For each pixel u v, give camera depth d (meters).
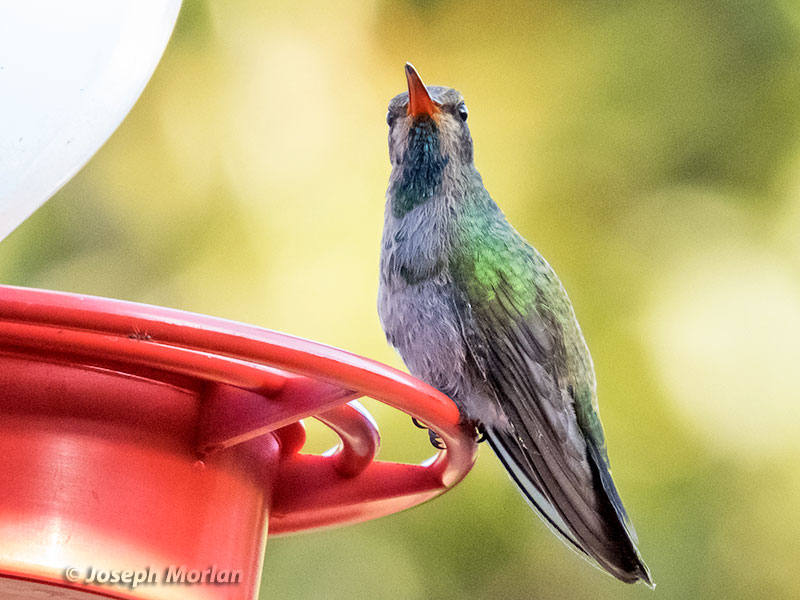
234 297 8.98
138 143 9.22
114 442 3.82
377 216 9.23
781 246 9.13
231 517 4.12
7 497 3.70
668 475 8.60
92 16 4.37
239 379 3.77
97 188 9.08
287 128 9.47
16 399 3.75
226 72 9.55
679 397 8.73
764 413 8.67
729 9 9.59
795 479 8.53
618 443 8.69
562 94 9.48
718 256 9.10
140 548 3.82
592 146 9.38
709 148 9.38
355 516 4.91
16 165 4.40
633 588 8.41
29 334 3.64
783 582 8.40
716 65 9.48
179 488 3.93
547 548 8.45
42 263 8.88
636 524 8.52
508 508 8.50
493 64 9.60
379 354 8.88
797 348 8.81
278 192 9.28
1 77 4.24
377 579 8.55
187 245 9.08
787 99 9.41
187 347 3.40
